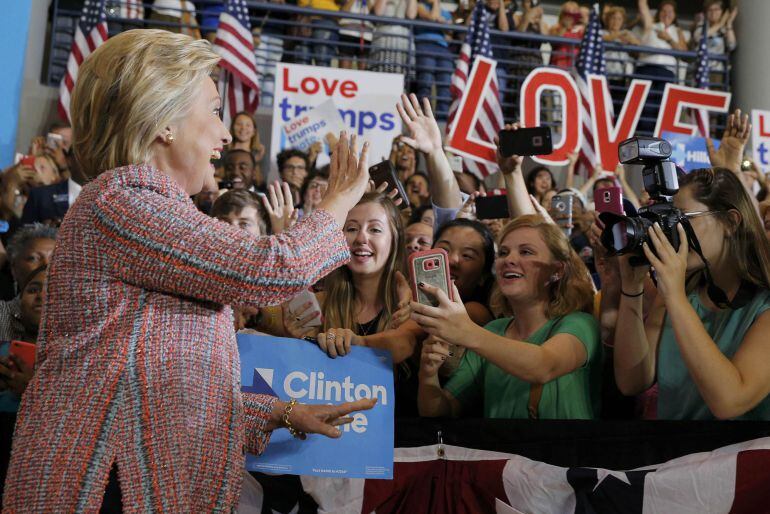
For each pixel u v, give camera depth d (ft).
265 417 5.85
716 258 7.37
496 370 8.11
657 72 30.04
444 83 28.09
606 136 24.13
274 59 27.48
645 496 6.70
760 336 6.91
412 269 6.98
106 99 5.23
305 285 5.08
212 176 5.77
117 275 4.96
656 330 7.90
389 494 6.98
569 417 7.68
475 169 20.71
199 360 5.01
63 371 4.87
